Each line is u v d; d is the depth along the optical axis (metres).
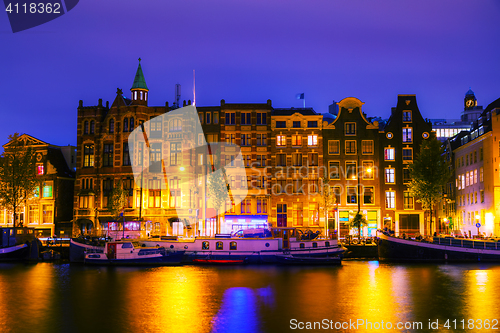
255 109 79.06
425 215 76.38
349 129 78.44
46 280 46.38
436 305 35.78
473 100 130.25
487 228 72.69
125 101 82.56
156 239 60.22
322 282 44.91
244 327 30.58
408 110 78.25
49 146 86.31
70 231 83.75
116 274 49.91
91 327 30.61
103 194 81.25
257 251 57.56
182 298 38.28
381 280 45.78
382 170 77.38
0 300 37.75
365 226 76.25
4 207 73.50
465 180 83.94
